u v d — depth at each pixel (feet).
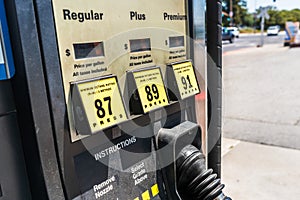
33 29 1.71
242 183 7.64
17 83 1.71
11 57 1.67
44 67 1.77
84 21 1.96
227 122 12.50
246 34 104.73
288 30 48.88
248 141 10.30
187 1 2.80
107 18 2.10
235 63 32.27
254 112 13.76
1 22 1.62
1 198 1.76
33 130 1.77
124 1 2.20
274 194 7.13
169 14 2.61
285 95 16.65
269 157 9.00
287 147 9.65
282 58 34.24
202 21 2.99
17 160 1.80
